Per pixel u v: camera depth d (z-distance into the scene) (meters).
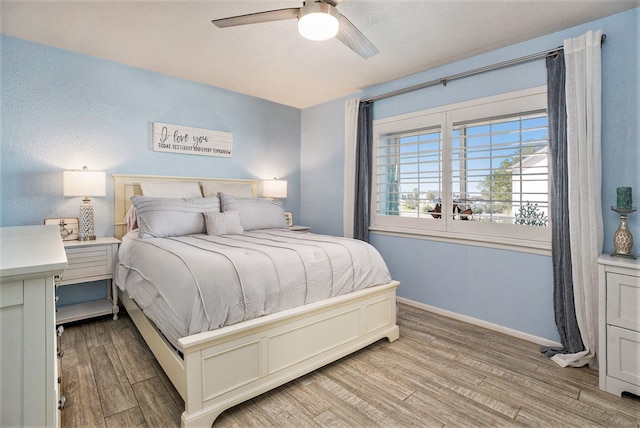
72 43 2.74
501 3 2.09
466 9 2.16
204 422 1.54
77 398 1.78
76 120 2.94
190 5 2.19
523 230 2.62
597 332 2.14
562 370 2.14
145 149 3.35
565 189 2.31
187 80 3.61
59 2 2.14
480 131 2.87
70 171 2.70
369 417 1.67
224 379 1.63
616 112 2.17
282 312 1.87
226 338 1.62
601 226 2.17
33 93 2.73
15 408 0.77
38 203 2.78
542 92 2.50
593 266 2.15
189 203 3.04
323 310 2.07
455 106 3.03
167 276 1.80
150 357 2.25
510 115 2.68
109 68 3.10
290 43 2.70
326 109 4.37
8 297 0.75
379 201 3.70
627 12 2.14
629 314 1.82
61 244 1.11
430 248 3.25
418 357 2.31
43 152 2.79
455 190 3.07
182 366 1.56
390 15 2.24
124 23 2.40
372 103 3.76
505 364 2.22
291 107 4.64
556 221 2.35
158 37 2.62
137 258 2.33
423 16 2.25
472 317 2.95
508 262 2.72
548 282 2.50
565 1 2.05
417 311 3.27
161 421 1.61
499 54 2.74
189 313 1.57
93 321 2.89
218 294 1.63
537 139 2.54
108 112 3.11
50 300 0.79
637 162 2.10
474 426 1.61
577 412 1.72
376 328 2.45
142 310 2.11
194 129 3.66
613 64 2.19
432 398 1.83
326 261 2.16
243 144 4.12
